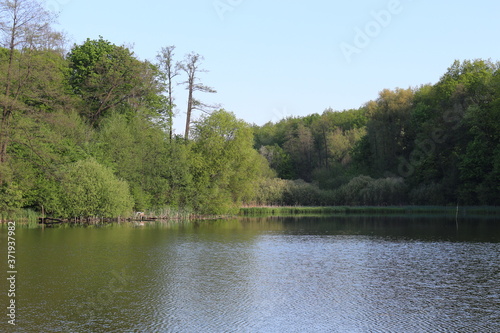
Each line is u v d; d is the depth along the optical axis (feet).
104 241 104.83
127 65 200.85
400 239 114.11
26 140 141.49
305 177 389.80
